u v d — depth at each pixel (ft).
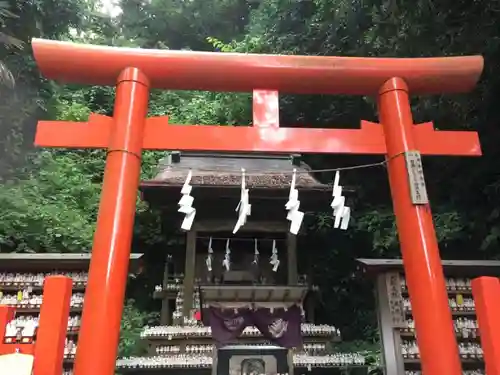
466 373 22.47
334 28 35.73
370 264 22.76
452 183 32.60
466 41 23.43
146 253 40.98
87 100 56.75
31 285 21.25
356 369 31.45
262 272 32.35
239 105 47.34
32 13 32.81
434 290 12.09
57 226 30.48
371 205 40.27
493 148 28.48
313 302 31.91
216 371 25.99
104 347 10.79
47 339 10.46
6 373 9.89
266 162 34.12
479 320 11.05
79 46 14.24
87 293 11.35
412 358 21.80
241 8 76.54
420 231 12.82
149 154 47.34
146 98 14.33
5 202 29.94
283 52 42.78
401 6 24.61
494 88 25.14
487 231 28.89
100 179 45.44
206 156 34.53
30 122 35.60
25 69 33.68
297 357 26.89
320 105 40.86
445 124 29.63
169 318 32.40
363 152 14.34
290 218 14.71
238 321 23.56
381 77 15.11
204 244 32.68
